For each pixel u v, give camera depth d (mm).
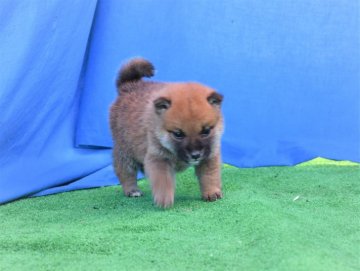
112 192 1439
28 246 1101
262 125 1626
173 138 1219
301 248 1044
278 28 1623
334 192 1352
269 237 1080
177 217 1193
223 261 1025
